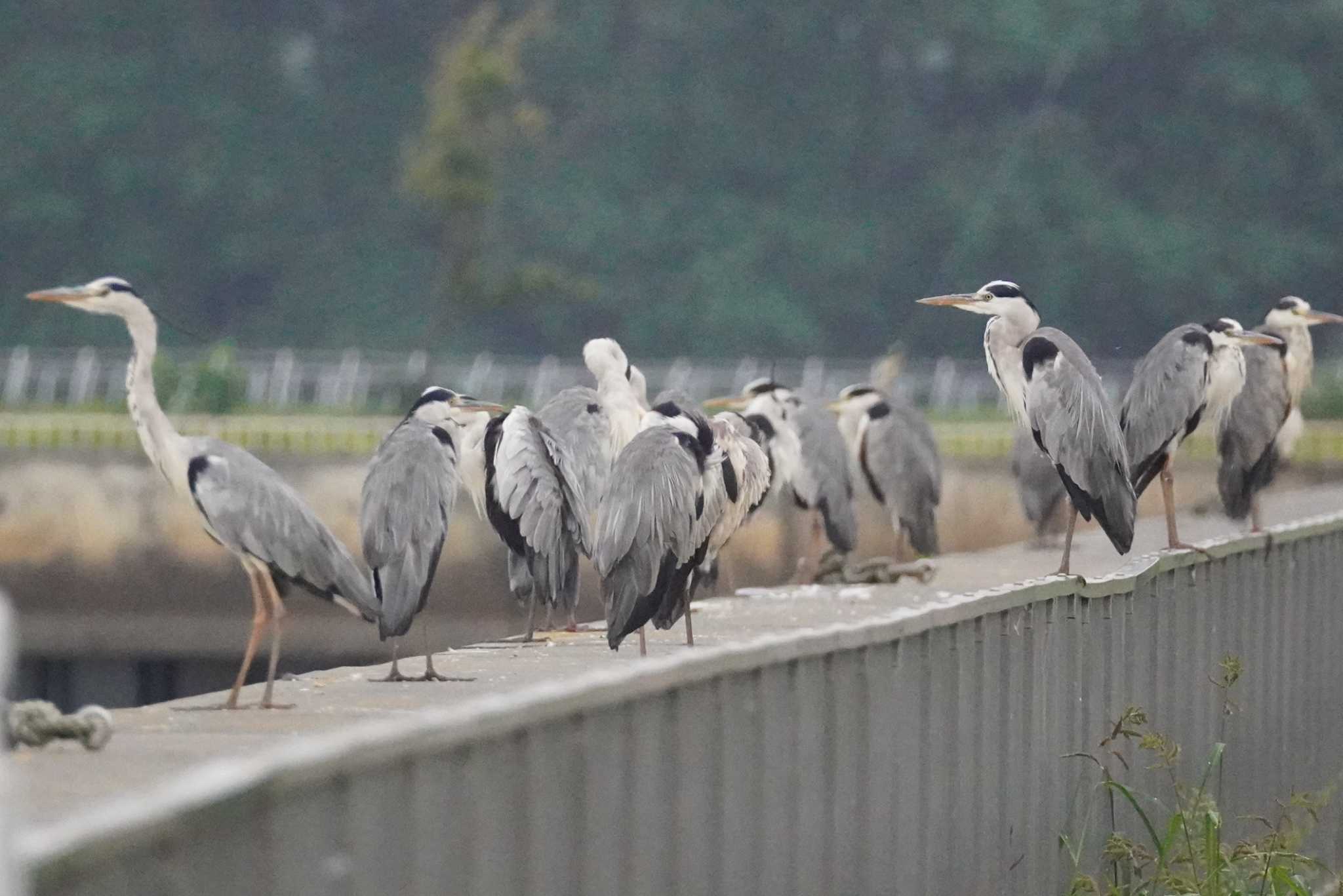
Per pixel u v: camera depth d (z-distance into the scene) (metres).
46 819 6.02
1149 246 56.69
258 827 4.66
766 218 58.41
